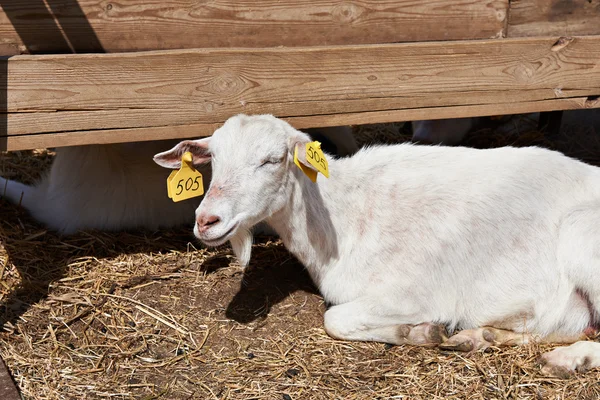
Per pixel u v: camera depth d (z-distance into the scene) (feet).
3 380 6.24
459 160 7.13
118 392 6.41
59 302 7.13
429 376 6.54
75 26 7.02
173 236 8.04
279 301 7.28
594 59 7.69
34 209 8.16
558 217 6.86
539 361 6.63
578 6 7.92
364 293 6.91
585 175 7.02
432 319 6.88
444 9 7.65
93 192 8.00
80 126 6.86
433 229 6.88
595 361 6.54
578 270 6.68
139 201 8.01
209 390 6.45
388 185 7.03
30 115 6.75
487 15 7.76
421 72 7.38
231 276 7.54
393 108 7.41
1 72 6.63
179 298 7.26
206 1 7.17
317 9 7.39
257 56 7.04
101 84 6.82
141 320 7.02
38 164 9.17
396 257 6.88
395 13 7.55
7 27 6.91
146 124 6.98
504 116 10.09
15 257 7.55
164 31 7.18
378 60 7.27
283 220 6.89
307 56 7.13
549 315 6.80
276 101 7.18
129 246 7.84
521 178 6.97
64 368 6.56
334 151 9.13
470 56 7.43
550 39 7.55
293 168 6.77
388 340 6.80
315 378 6.54
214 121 7.11
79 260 7.61
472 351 6.73
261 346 6.83
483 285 6.86
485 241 6.85
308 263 7.05
